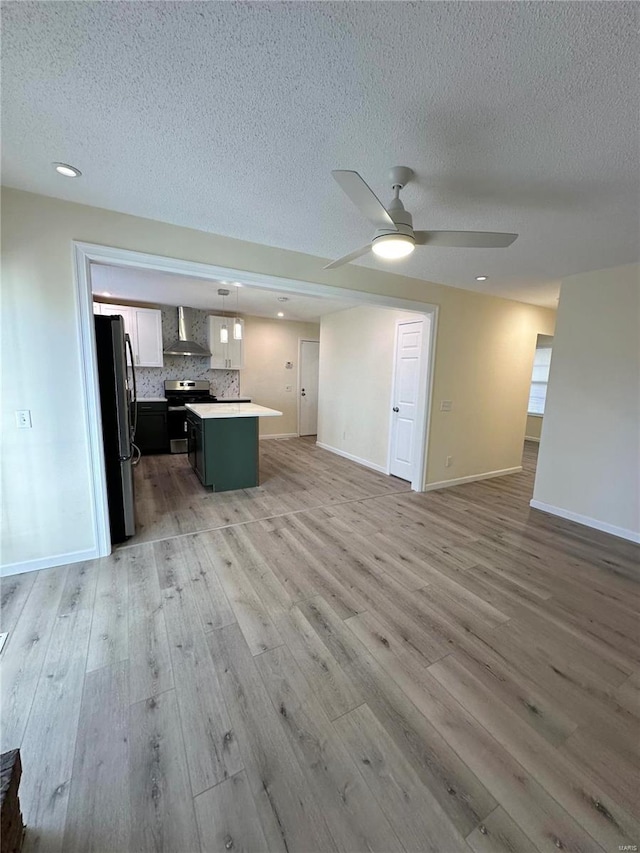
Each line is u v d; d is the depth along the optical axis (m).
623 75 1.15
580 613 2.17
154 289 4.82
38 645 1.81
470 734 1.42
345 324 5.89
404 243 1.67
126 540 2.95
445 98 1.30
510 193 1.94
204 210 2.32
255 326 7.04
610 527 3.30
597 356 3.35
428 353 4.09
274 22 1.04
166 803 1.17
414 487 4.41
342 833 1.11
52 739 1.35
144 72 1.23
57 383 2.37
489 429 4.88
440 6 0.98
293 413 7.68
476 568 2.65
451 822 1.14
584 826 1.13
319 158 1.71
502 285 3.95
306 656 1.79
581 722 1.48
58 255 2.26
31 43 1.11
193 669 1.69
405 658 1.79
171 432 5.95
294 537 3.07
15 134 1.58
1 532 2.37
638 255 2.85
